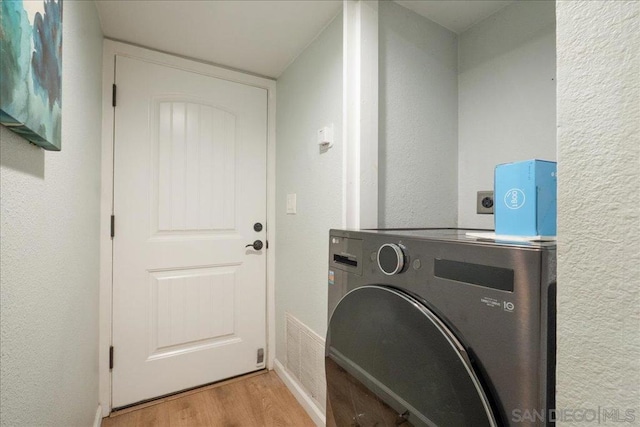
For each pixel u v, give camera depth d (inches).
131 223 61.4
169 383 64.7
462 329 23.5
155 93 64.0
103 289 58.4
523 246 20.1
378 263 32.5
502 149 53.1
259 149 75.9
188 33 58.9
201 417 57.9
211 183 69.6
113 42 59.9
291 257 68.9
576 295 15.6
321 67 57.9
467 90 59.4
